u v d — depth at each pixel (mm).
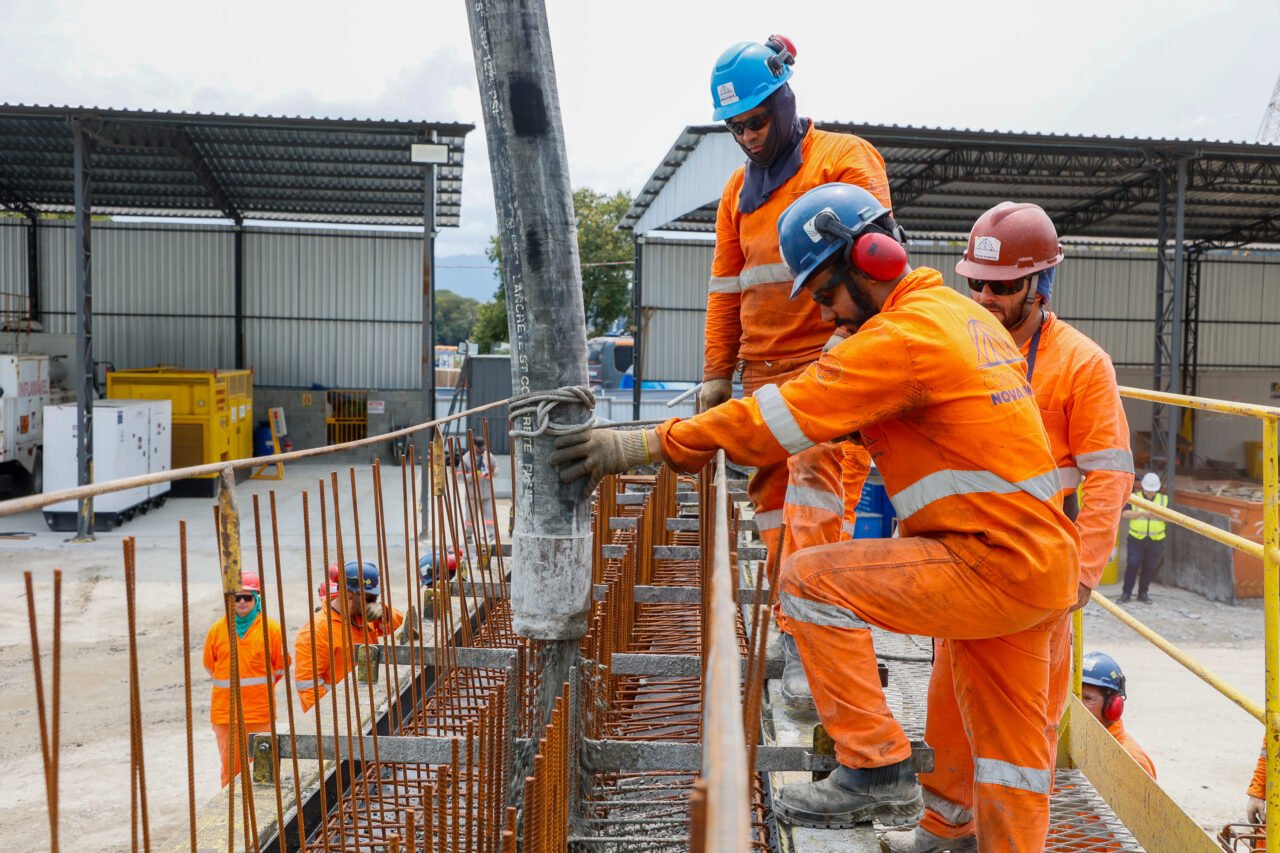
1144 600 15836
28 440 19250
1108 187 21875
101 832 6652
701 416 2469
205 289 25578
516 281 2754
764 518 3648
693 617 5266
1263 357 27625
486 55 2707
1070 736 4004
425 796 2248
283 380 25984
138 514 18359
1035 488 2328
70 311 25453
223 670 6211
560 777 2547
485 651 4066
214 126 16938
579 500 2811
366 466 25375
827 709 2740
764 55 3119
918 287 2418
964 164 19547
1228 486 18922
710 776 712
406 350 26125
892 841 2973
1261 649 13227
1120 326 27000
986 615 2332
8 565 14406
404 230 26641
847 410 2311
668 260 25922
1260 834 4570
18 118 17203
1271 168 19609
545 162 2715
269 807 3369
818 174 3191
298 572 13664
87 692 9195
